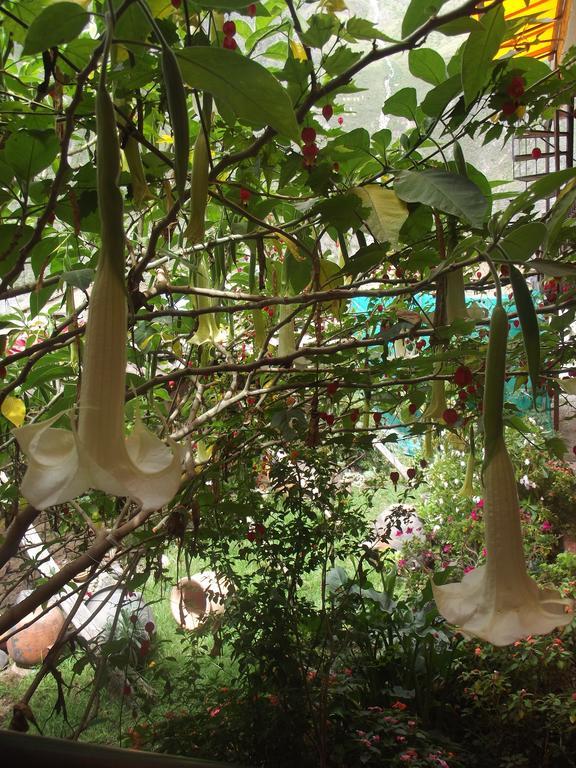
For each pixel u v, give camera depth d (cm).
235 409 236
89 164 113
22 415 145
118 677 316
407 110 131
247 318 289
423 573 435
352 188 117
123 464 53
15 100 124
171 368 284
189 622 394
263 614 264
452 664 328
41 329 248
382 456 459
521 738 287
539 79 129
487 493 65
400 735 273
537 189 85
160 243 202
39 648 391
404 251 155
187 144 55
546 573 377
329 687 286
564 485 462
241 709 267
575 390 102
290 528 277
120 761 47
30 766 43
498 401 66
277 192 161
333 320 272
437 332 131
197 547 236
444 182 92
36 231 97
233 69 64
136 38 88
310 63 93
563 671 301
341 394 203
